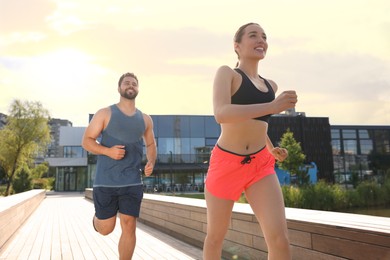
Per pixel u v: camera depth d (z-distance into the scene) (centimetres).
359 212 1573
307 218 292
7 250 501
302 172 2478
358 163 4103
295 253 289
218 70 183
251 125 187
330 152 3856
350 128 4175
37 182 4459
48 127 3338
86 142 297
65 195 2773
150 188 3350
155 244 511
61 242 566
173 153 3434
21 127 3152
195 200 624
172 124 3478
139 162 305
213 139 3538
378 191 1756
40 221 898
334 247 249
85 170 3784
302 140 3803
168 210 615
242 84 184
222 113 161
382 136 4259
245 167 184
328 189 1688
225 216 193
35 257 451
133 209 290
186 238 528
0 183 4500
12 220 604
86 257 446
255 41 194
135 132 304
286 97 148
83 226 788
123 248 292
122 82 311
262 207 179
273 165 196
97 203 292
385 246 207
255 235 353
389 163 4144
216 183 191
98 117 298
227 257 404
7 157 3102
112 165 292
